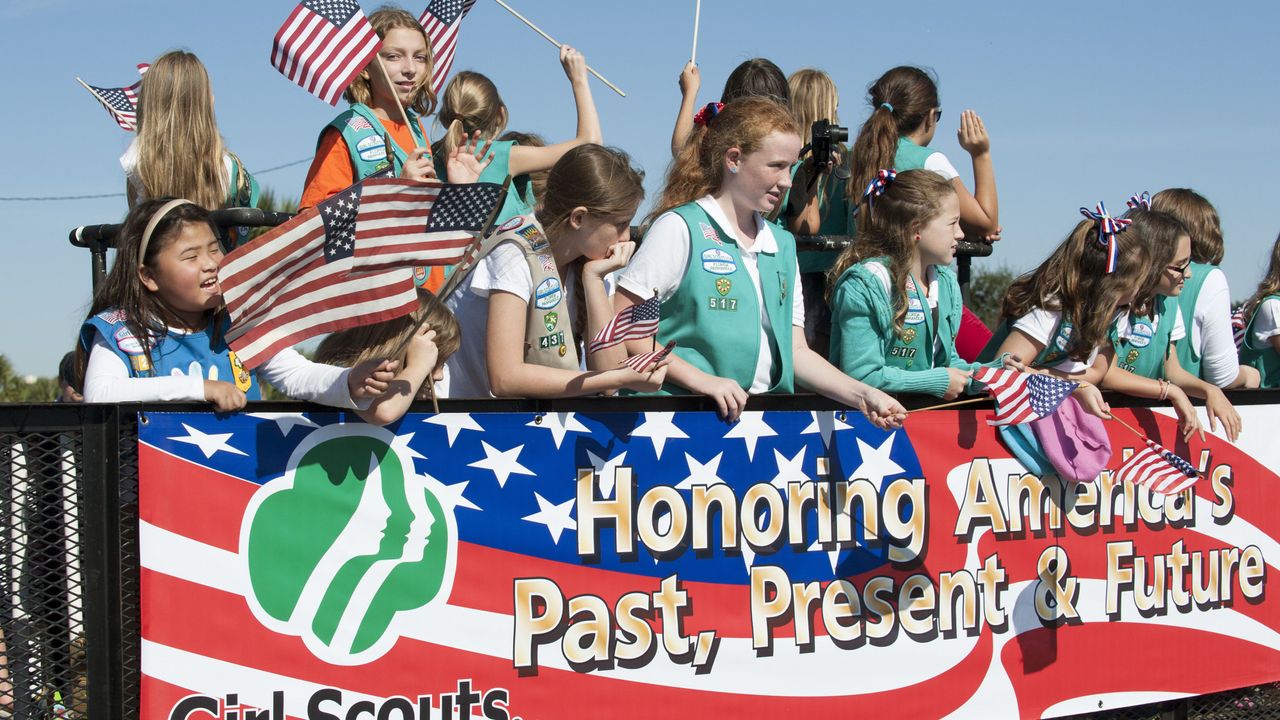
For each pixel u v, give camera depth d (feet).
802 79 17.31
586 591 11.59
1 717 10.02
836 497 12.84
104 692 10.05
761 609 12.41
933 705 13.42
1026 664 14.02
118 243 10.89
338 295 9.99
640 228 14.21
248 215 13.37
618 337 10.65
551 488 11.43
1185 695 15.15
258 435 10.37
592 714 11.62
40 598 10.11
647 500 11.85
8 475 9.98
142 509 10.03
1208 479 15.43
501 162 14.98
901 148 16.29
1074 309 14.21
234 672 10.29
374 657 10.77
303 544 10.53
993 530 13.80
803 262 16.49
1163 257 14.87
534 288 11.71
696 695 12.09
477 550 11.14
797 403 12.62
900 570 13.21
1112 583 14.65
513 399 11.26
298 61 12.14
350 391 10.13
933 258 13.60
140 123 14.19
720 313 12.52
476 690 11.14
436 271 13.97
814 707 12.71
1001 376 12.87
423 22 16.44
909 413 13.28
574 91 15.84
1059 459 13.71
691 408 12.05
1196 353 16.83
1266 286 19.89
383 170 13.20
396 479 10.84
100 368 10.56
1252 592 15.72
